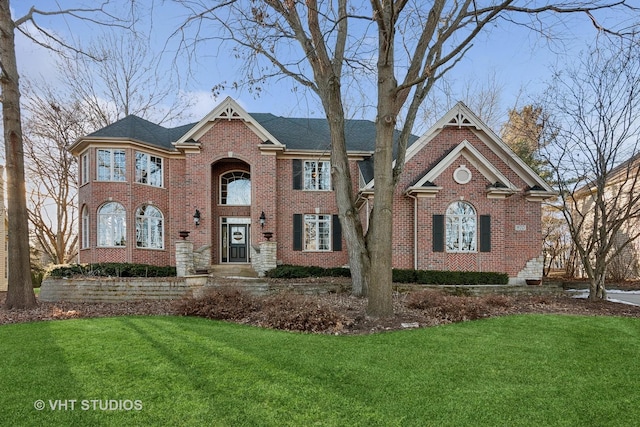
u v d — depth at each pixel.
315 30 10.27
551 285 16.59
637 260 18.98
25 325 8.14
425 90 9.30
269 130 21.69
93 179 17.64
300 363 5.45
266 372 5.08
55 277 13.80
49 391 4.48
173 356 5.79
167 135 21.11
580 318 9.05
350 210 11.50
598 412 4.01
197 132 18.77
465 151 16.25
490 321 8.57
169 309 11.01
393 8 8.16
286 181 19.75
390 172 8.70
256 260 18.11
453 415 3.90
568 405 4.17
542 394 4.45
